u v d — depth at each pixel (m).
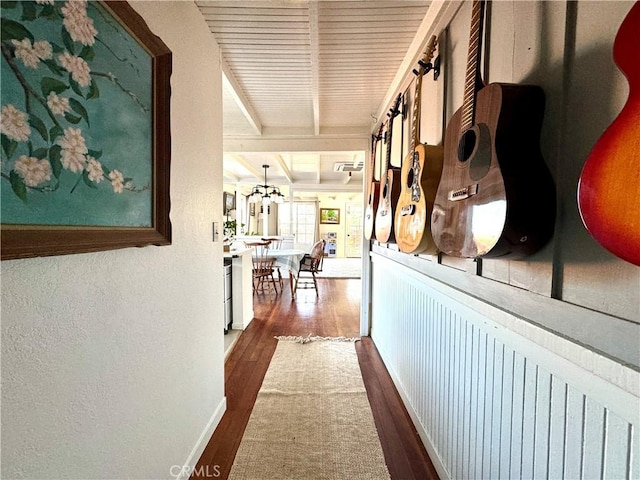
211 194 1.72
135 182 0.98
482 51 1.10
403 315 2.05
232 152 3.42
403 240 1.63
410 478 1.44
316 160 5.31
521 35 0.93
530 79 0.89
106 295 0.88
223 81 2.15
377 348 2.91
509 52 0.98
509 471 0.94
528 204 0.80
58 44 0.69
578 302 0.71
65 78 0.71
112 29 0.86
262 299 4.91
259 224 9.87
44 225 0.66
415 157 1.50
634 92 0.53
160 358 1.19
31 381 0.66
